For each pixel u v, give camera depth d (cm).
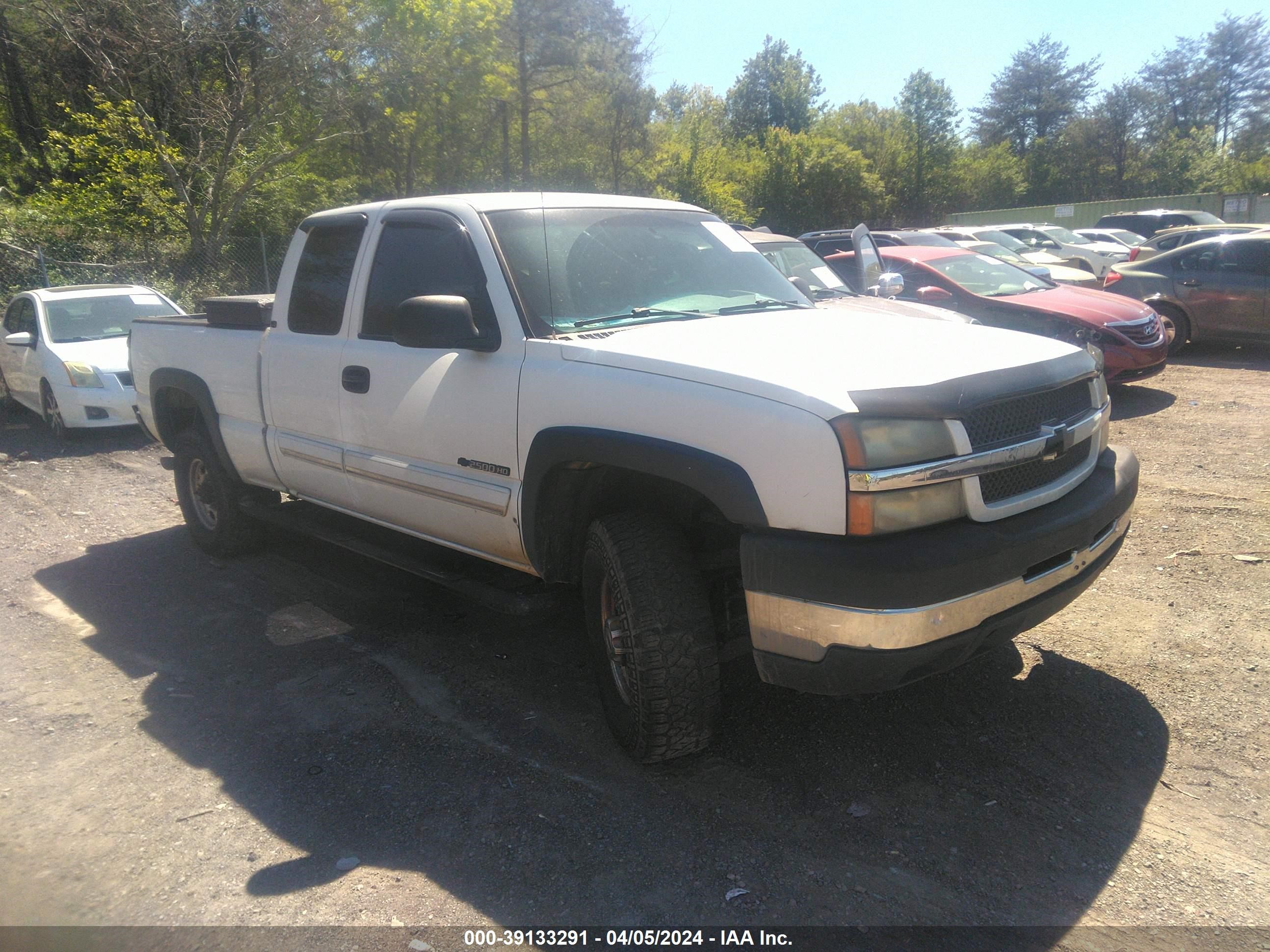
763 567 263
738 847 276
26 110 2462
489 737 347
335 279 425
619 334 329
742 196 4419
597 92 2997
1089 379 324
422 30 2347
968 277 989
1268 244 1130
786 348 303
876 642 253
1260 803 290
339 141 2500
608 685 326
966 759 320
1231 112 7838
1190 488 620
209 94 1952
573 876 265
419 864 273
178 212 1994
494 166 3047
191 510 573
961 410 265
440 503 370
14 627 467
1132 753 320
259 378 464
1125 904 248
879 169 5788
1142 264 1242
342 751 339
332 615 472
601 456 298
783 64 7712
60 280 1603
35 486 766
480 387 342
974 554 260
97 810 305
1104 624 422
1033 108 8350
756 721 350
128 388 920
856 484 251
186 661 421
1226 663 380
